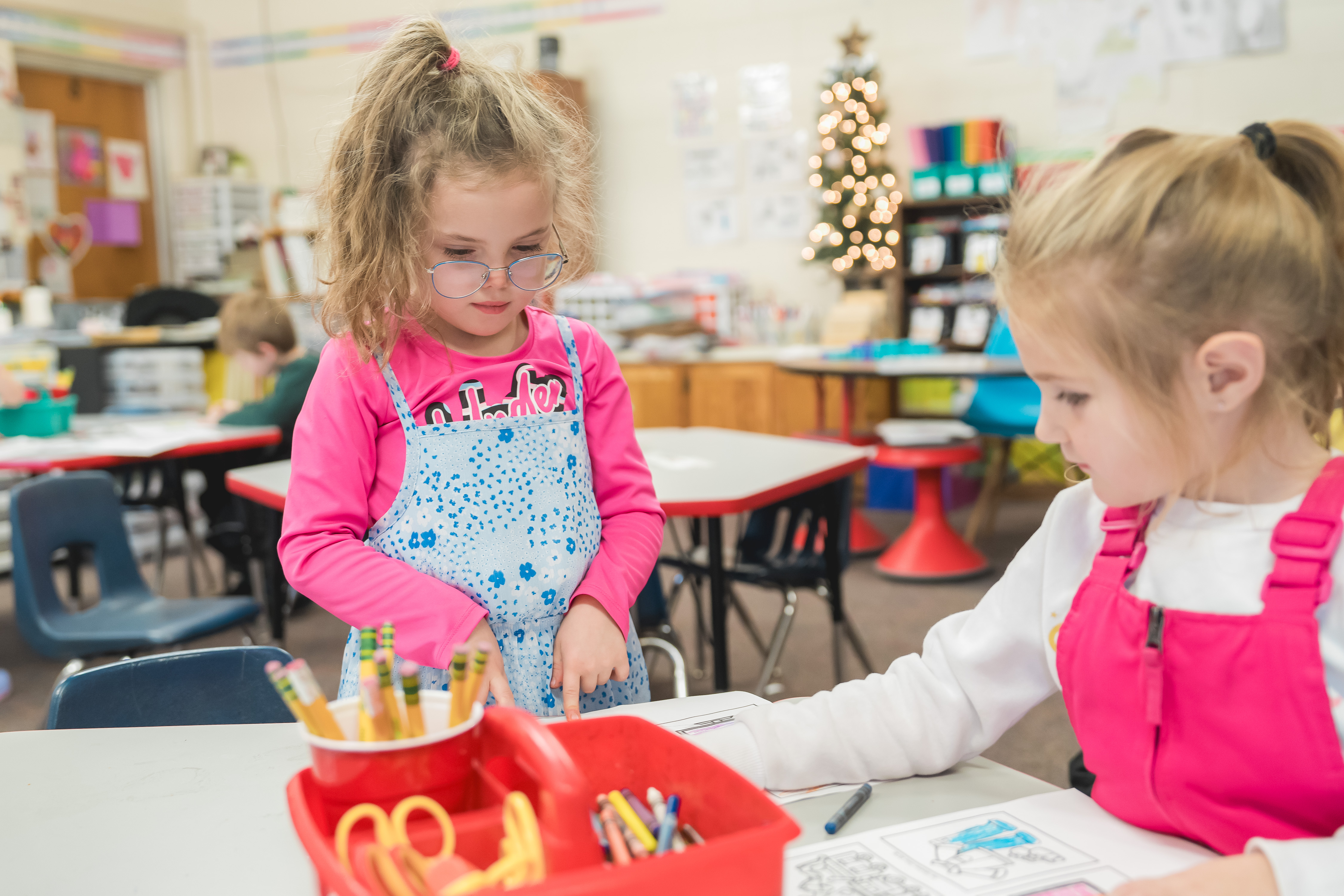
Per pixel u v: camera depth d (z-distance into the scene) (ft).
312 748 2.03
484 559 3.38
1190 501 2.19
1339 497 2.01
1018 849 2.24
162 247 22.09
